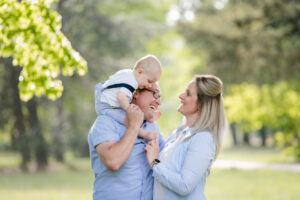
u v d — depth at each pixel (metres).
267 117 25.84
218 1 23.56
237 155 35.62
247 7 20.05
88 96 25.81
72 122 26.62
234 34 19.30
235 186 16.02
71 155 38.25
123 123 3.61
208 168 3.74
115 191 3.60
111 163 3.39
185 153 3.68
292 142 26.59
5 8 5.23
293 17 19.25
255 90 25.20
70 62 5.49
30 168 25.45
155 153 3.66
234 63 20.11
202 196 3.71
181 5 34.66
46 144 25.02
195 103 3.85
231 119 26.64
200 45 21.42
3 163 29.30
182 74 40.78
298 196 13.07
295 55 19.14
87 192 15.19
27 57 5.49
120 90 3.61
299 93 24.58
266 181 17.42
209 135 3.68
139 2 32.38
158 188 3.68
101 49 24.58
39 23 5.38
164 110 37.34
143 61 3.81
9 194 14.70
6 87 23.06
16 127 24.53
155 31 27.41
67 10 20.70
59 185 17.70
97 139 3.52
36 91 5.51
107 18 24.97
